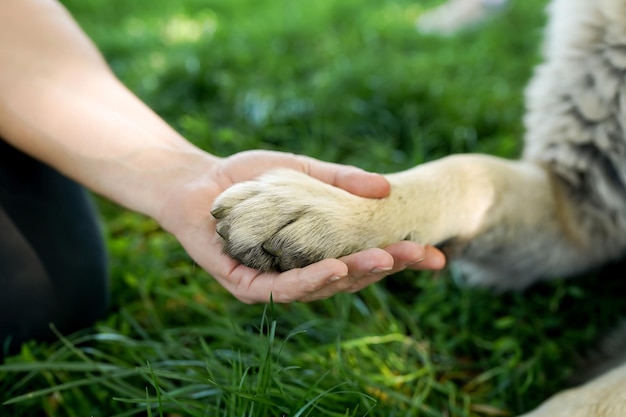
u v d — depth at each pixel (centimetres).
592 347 72
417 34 156
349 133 108
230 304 76
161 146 65
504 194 71
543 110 80
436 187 66
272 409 58
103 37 158
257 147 102
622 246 80
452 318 77
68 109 66
